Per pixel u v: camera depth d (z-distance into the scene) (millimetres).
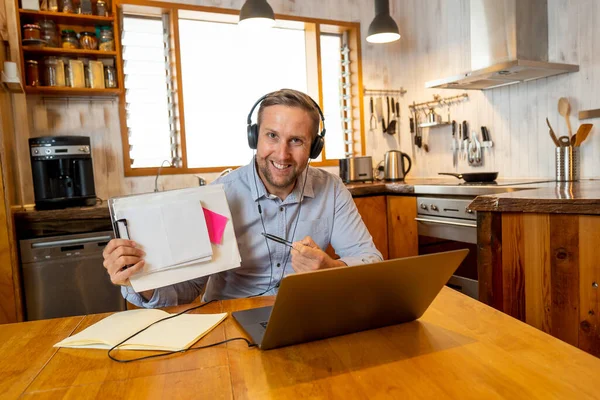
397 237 2893
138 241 893
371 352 694
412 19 3537
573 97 2449
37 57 2615
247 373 634
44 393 589
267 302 981
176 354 708
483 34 2633
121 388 599
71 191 2490
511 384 576
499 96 2881
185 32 3094
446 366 635
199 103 3150
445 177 3301
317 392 574
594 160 2381
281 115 1161
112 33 2713
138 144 2977
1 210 2020
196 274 921
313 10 3375
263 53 3357
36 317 2209
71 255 2270
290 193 1365
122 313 918
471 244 2322
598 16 2312
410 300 777
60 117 2746
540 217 1468
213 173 3145
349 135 3682
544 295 1477
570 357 653
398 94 3686
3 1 2350
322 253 966
